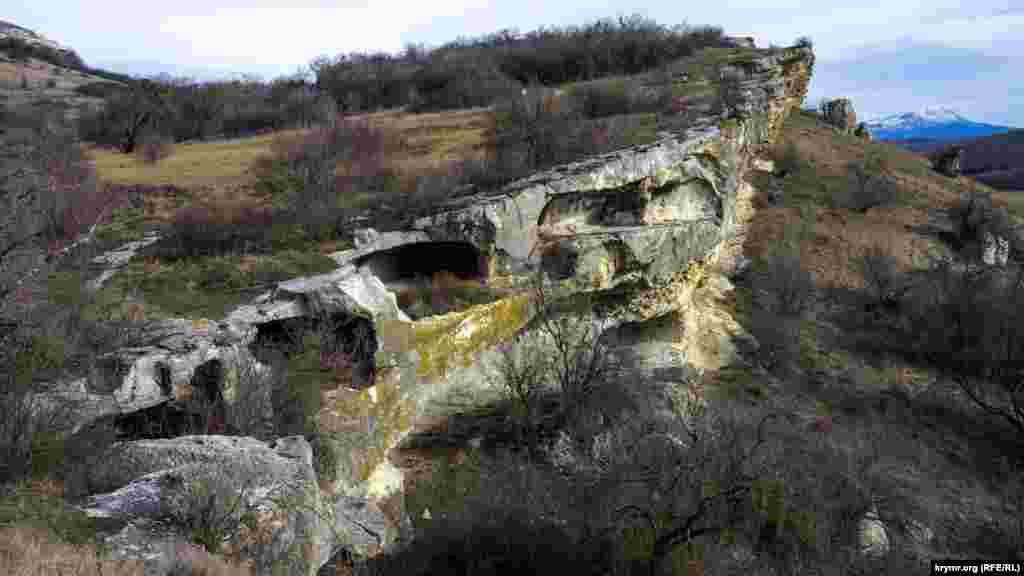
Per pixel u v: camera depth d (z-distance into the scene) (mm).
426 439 21844
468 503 17891
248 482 10438
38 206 20547
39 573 7574
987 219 45281
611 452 20016
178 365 14922
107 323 16094
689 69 52125
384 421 17797
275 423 14867
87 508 9422
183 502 9586
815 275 39875
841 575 16969
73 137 39062
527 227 24578
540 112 34125
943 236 44719
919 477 24438
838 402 28969
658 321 29562
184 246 23109
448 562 15258
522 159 29500
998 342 32281
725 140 32500
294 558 10312
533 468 19766
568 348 23875
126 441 12234
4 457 10023
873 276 38719
